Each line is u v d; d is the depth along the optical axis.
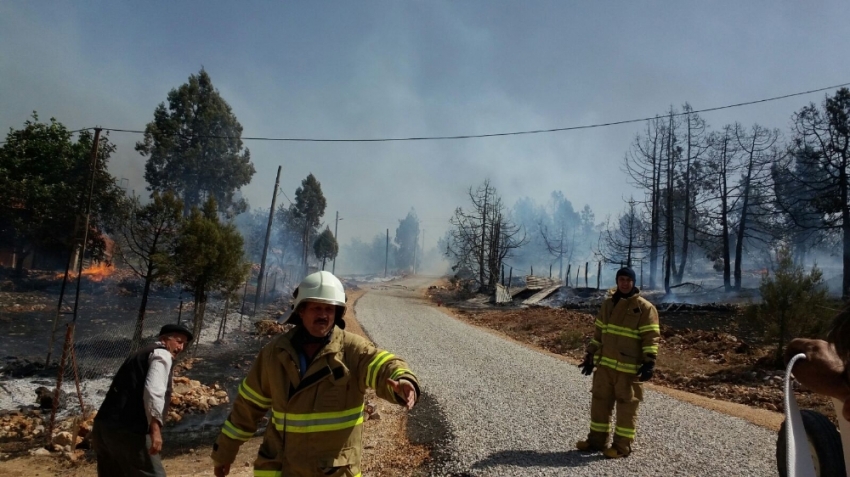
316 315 2.98
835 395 2.17
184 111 46.78
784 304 12.76
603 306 6.68
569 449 6.76
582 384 11.39
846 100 29.11
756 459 6.29
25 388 11.47
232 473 7.02
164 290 32.03
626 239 51.88
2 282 28.17
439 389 10.84
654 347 6.26
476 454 6.64
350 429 2.95
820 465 2.36
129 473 4.61
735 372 12.41
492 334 22.20
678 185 43.03
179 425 9.75
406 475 6.36
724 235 36.25
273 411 2.99
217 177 47.22
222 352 17.66
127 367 4.72
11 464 7.57
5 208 30.23
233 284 17.92
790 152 32.06
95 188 31.38
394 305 36.56
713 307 24.23
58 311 14.42
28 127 32.31
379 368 2.90
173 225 17.00
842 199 29.22
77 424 8.76
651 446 6.80
